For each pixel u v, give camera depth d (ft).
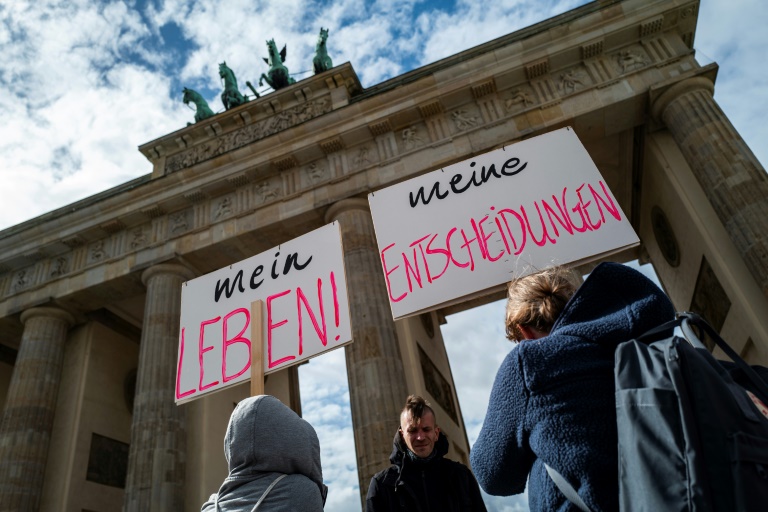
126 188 121.08
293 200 101.30
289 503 10.53
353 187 97.19
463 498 21.02
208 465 93.66
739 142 78.64
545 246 31.17
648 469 6.26
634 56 94.02
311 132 104.73
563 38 97.04
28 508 91.71
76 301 111.45
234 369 29.19
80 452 102.53
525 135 92.43
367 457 68.80
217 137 121.60
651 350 7.03
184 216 110.22
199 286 33.35
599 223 31.09
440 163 94.73
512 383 8.50
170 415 87.61
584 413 7.57
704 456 5.97
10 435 96.02
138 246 110.01
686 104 84.58
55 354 107.86
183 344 31.50
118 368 120.78
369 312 81.25
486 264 31.53
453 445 94.22
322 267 29.89
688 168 87.76
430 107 100.37
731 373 7.57
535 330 10.16
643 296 8.27
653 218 104.37
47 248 115.34
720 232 81.00
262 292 30.91
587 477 7.27
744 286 75.10
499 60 98.94
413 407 21.77
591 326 8.21
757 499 5.57
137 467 81.82
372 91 111.86
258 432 11.39
